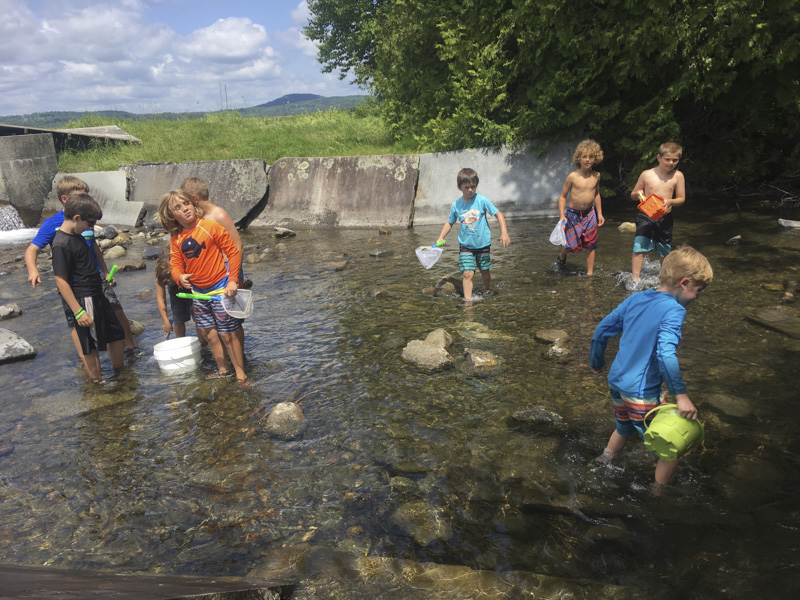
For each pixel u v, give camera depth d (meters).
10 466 3.80
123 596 1.57
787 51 9.11
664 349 2.95
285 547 2.87
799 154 11.29
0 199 14.01
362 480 3.40
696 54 9.48
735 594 2.41
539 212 11.23
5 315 7.06
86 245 4.98
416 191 11.70
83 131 16.91
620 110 10.94
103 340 5.12
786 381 4.21
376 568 2.69
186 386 4.92
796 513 2.88
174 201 4.64
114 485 3.52
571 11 9.83
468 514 3.04
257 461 3.69
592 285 6.87
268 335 5.95
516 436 3.76
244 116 21.06
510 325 5.76
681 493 3.09
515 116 11.27
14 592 1.44
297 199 12.33
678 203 6.55
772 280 6.49
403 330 5.81
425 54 12.33
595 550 2.72
